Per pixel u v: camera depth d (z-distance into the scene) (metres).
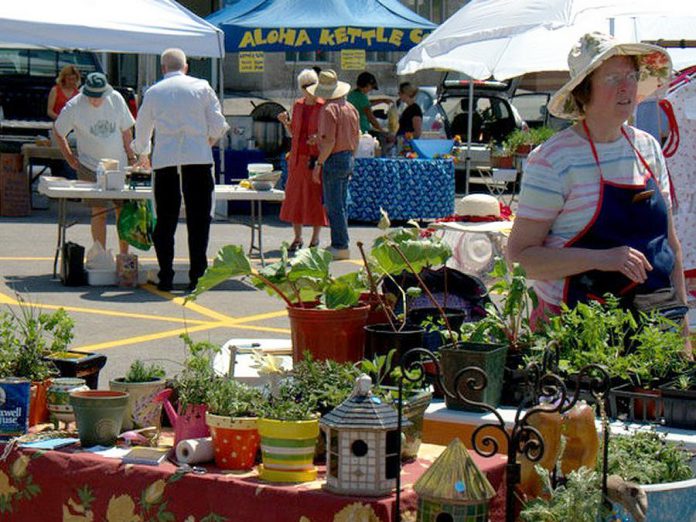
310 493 3.44
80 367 4.55
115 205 12.10
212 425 3.71
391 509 3.37
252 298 11.66
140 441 3.96
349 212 18.17
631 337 4.45
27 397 4.07
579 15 8.52
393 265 4.79
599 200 4.57
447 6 33.56
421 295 5.09
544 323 4.54
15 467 3.88
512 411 4.29
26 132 20.52
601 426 4.14
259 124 20.44
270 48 19.94
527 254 4.63
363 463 3.42
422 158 19.31
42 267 13.12
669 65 4.75
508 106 24.22
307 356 4.07
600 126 4.60
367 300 4.80
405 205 18.05
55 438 4.02
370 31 20.09
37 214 17.98
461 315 4.79
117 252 14.30
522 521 3.48
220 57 12.54
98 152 12.19
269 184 12.70
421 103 24.77
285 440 3.55
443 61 11.88
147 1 12.44
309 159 14.06
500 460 3.79
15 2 11.84
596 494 3.40
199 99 11.30
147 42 12.19
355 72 35.19
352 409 3.44
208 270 4.65
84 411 3.91
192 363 3.99
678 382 4.29
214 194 11.69
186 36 12.34
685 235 7.79
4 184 17.53
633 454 3.86
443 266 5.20
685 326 4.76
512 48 11.30
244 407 3.73
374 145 18.78
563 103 4.65
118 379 4.24
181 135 11.34
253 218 14.34
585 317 4.38
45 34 11.77
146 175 11.82
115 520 3.72
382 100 24.19
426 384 4.32
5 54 21.64
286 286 4.68
